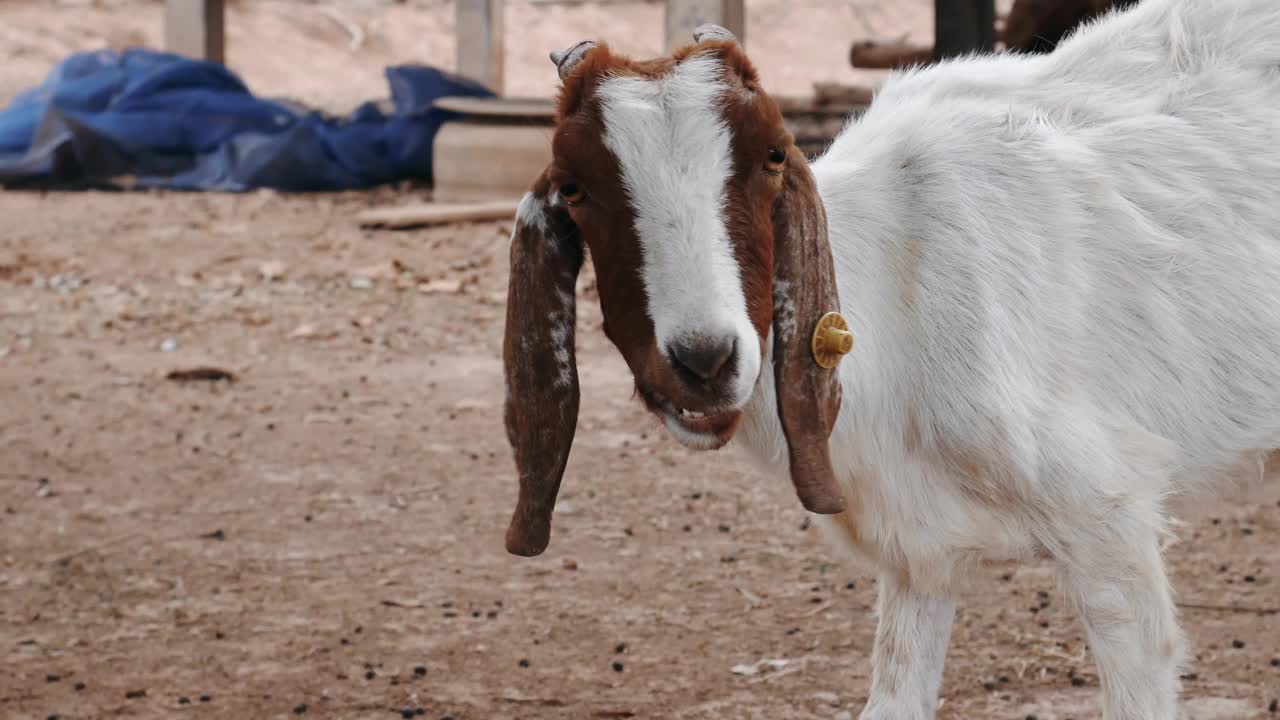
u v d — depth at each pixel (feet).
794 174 10.27
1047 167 12.55
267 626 18.81
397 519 23.06
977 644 17.71
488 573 20.65
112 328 36.40
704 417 9.70
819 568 20.56
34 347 34.50
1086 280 12.44
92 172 57.47
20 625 18.89
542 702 16.44
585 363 32.55
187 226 48.98
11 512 23.44
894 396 12.15
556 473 10.89
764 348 10.02
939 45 44.88
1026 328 12.14
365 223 47.47
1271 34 13.16
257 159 56.85
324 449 26.78
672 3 50.96
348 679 17.15
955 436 12.05
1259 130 12.89
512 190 50.98
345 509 23.56
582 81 9.97
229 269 42.80
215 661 17.71
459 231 47.06
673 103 9.65
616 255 9.78
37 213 51.49
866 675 16.92
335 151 57.26
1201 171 12.80
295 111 61.87
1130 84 13.23
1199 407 12.67
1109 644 12.10
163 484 24.86
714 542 21.75
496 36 70.85
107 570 20.90
